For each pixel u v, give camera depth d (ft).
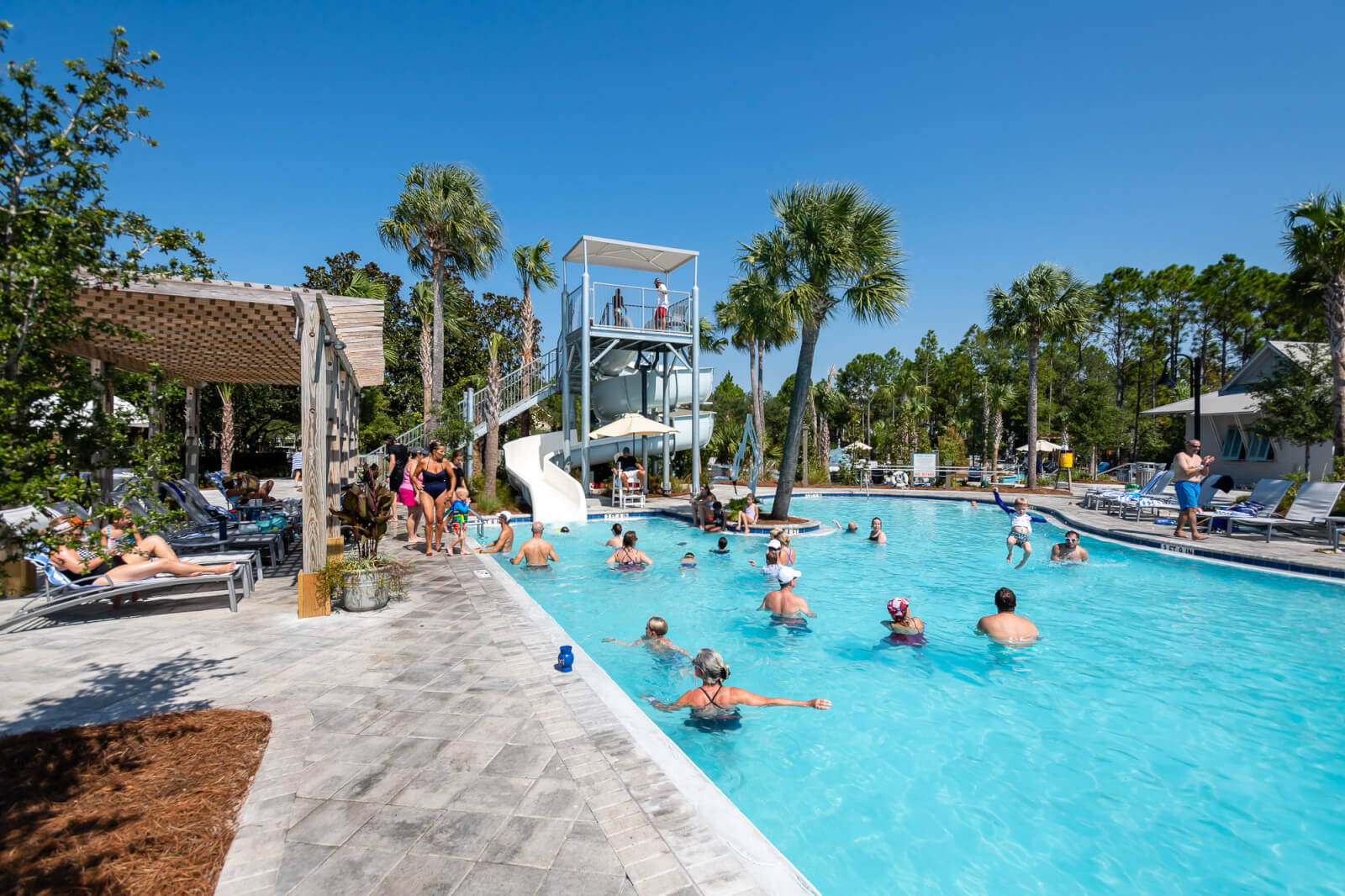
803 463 99.30
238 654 17.49
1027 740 15.42
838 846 11.27
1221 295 126.00
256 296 20.79
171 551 23.00
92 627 20.10
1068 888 10.13
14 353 9.38
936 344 209.26
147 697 14.40
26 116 10.03
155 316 23.91
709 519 52.29
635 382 81.00
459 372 108.68
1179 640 22.79
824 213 44.70
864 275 47.03
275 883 8.09
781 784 13.41
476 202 64.59
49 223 9.62
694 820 9.61
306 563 21.66
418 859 8.61
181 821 9.40
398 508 48.57
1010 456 169.37
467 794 10.30
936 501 73.56
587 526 54.08
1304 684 18.76
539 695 14.56
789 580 26.61
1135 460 129.70
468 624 20.67
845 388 220.43
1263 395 54.34
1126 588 30.73
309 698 14.39
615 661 21.06
